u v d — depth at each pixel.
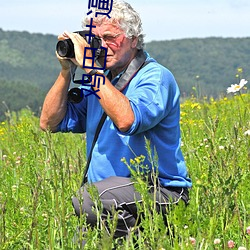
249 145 8.22
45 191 7.24
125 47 7.68
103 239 5.82
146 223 6.58
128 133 7.41
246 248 6.59
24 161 10.37
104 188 7.53
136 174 6.82
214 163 7.65
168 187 7.79
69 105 8.60
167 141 7.80
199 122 13.34
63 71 8.37
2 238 6.93
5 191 8.95
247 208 7.57
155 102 7.50
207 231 6.27
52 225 7.43
